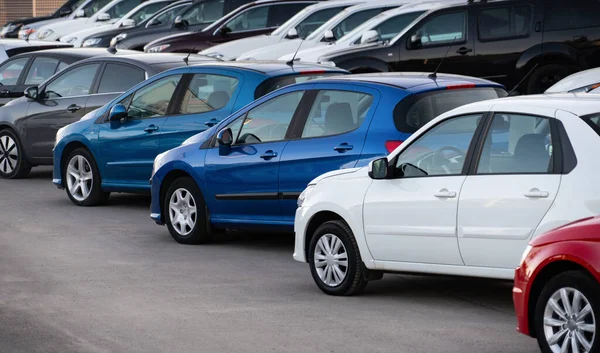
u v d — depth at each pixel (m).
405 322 14.38
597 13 33.22
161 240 21.53
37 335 13.73
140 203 26.80
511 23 34.00
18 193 28.52
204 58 27.98
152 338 13.54
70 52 33.53
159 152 23.95
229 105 22.67
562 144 13.33
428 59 34.84
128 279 17.52
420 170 15.08
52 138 29.70
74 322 14.44
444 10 34.81
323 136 18.61
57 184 26.58
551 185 13.31
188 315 14.85
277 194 19.25
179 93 23.78
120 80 28.05
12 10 83.50
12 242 21.20
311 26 43.53
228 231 22.81
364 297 16.16
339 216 16.45
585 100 13.70
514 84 34.06
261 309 15.27
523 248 13.59
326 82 18.91
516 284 12.08
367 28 37.41
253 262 19.19
